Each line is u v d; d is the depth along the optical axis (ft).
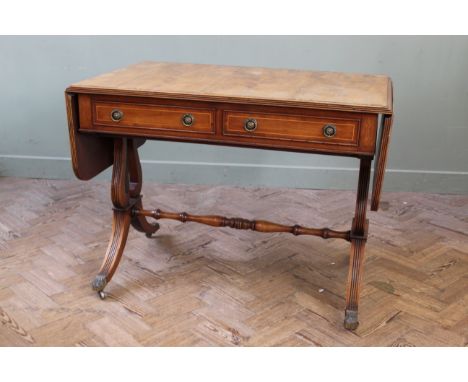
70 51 13.70
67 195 13.67
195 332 8.55
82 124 8.61
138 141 10.27
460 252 11.19
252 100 7.92
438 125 13.70
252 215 12.75
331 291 9.77
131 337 8.39
